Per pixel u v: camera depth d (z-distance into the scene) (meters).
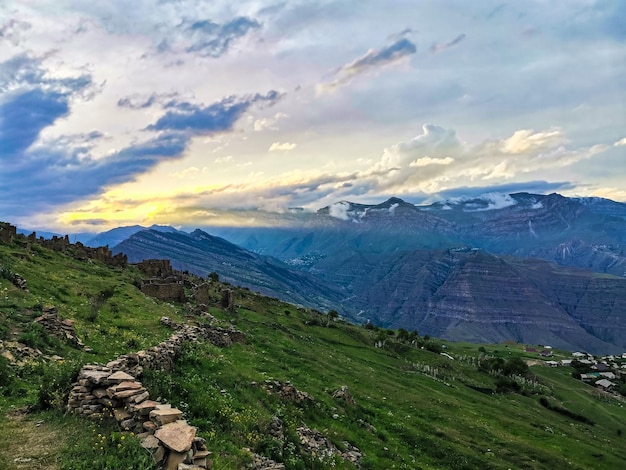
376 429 45.34
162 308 60.62
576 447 75.81
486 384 144.38
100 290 57.75
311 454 27.30
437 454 46.03
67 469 14.36
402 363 128.62
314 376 59.41
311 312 188.38
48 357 26.97
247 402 28.72
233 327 71.69
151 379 22.73
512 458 54.50
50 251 79.94
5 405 19.27
